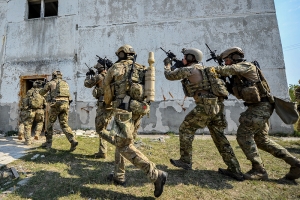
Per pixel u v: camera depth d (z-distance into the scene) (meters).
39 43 8.12
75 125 7.48
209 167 3.38
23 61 8.08
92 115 7.45
